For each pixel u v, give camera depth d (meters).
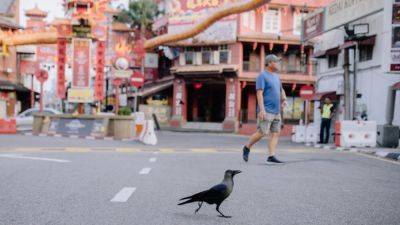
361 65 21.42
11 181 6.86
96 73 25.50
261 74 9.73
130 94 50.75
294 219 4.61
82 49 24.84
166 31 44.16
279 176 7.89
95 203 5.30
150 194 5.96
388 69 15.73
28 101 51.19
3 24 44.31
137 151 13.77
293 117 40.84
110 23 47.81
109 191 6.13
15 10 48.84
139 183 6.90
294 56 40.03
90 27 24.83
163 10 49.81
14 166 8.78
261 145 17.88
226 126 38.94
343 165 10.04
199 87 41.19
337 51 23.69
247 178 7.57
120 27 47.72
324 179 7.64
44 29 29.38
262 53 39.25
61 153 12.27
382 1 16.97
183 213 4.82
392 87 17.08
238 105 38.97
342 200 5.72
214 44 39.41
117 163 9.77
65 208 4.99
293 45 39.41
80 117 23.17
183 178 7.55
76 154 12.00
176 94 41.91
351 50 22.48
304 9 40.16
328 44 25.36
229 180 4.46
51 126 23.97
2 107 45.56
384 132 17.17
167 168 9.01
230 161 10.54
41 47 47.78
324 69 26.12
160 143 19.06
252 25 39.75
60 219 4.46
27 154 11.66
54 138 20.69
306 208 5.18
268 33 39.50
